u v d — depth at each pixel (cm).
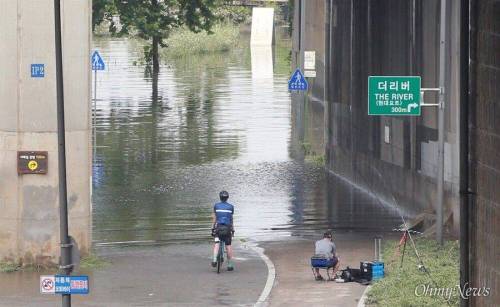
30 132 5556
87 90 5666
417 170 7000
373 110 5866
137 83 16025
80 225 5688
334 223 6969
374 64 8019
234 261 5816
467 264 4438
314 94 13250
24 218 5603
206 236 6544
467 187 4444
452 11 6225
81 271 5534
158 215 7181
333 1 9406
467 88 4444
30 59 5534
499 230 4075
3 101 5553
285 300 4825
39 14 5522
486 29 4250
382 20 7794
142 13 16488
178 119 11981
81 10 5603
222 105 13300
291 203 7706
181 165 9144
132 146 10112
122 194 7900
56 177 5594
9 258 5634
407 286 4809
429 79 6744
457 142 6141
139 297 4966
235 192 8075
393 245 5972
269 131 11156
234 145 10244
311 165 9438
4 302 4875
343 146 8912
